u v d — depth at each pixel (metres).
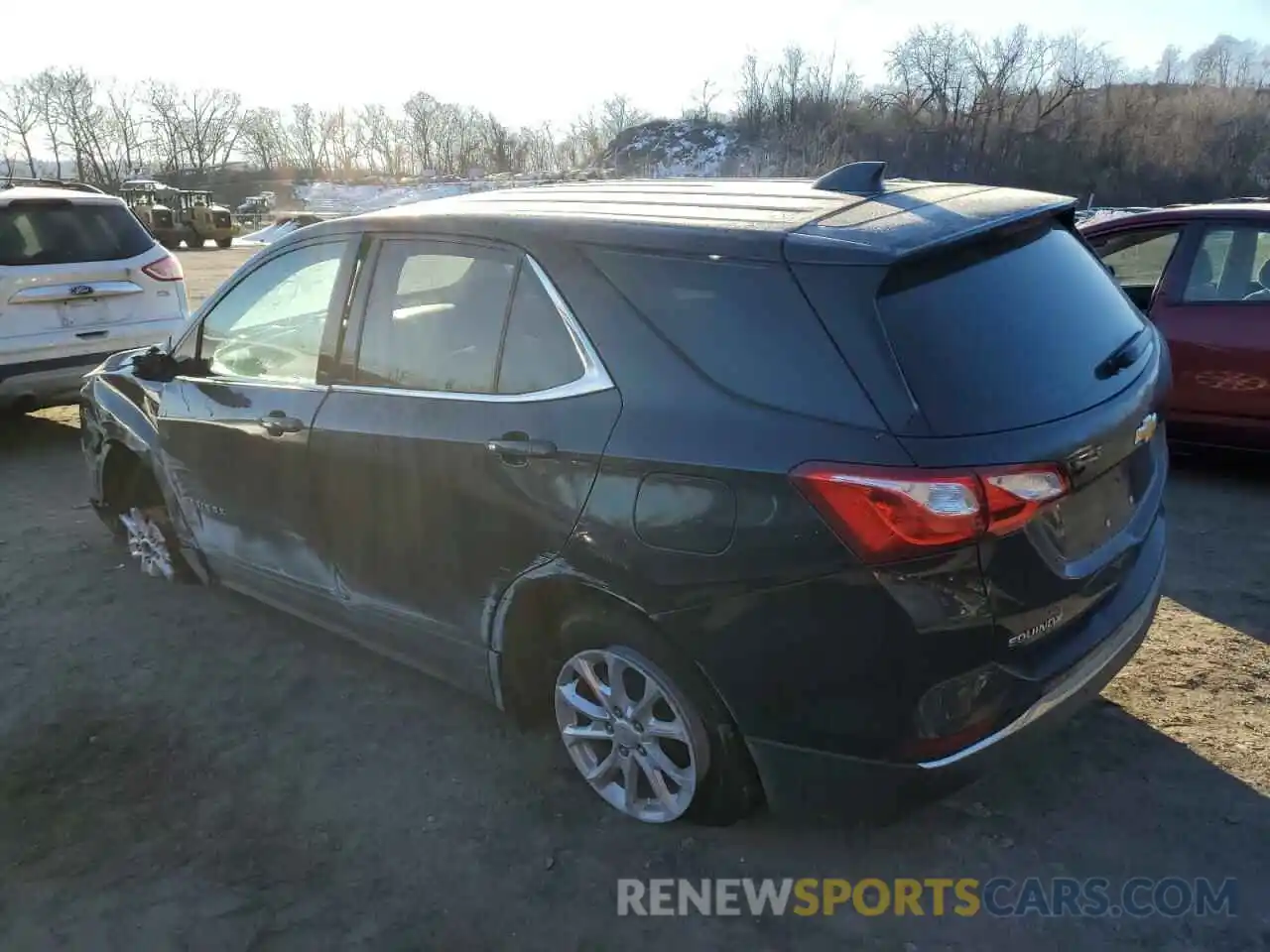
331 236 3.58
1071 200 3.07
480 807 3.14
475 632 3.14
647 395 2.62
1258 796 3.05
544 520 2.80
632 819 3.04
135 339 7.34
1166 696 3.60
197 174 94.56
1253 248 5.59
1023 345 2.56
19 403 7.04
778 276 2.48
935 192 2.98
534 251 2.91
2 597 4.75
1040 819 2.98
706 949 2.58
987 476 2.26
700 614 2.55
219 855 2.97
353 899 2.78
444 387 3.12
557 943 2.61
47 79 88.94
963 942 2.57
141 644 4.29
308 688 3.90
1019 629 2.41
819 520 2.32
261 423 3.68
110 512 5.10
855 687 2.39
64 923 2.72
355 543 3.45
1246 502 5.53
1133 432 2.71
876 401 2.31
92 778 3.35
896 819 2.53
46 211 7.00
